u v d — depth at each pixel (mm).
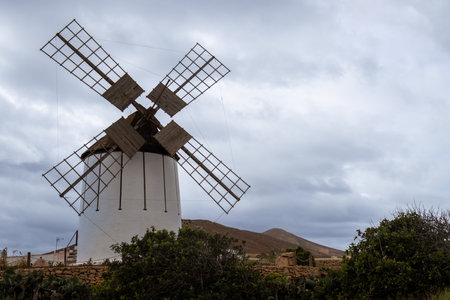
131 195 22328
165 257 15453
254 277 15773
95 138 22125
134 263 15234
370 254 16141
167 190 23375
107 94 21891
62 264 20750
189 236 16641
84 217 22625
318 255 62250
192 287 14953
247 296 15195
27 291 15289
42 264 21281
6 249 20016
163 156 23672
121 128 22234
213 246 16203
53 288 15844
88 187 22172
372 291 15648
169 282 14812
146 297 14516
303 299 16938
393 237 16812
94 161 22766
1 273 16500
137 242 16219
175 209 23625
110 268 16016
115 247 16609
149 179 22875
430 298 15688
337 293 16703
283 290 16953
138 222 22109
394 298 15672
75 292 15633
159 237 16516
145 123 23141
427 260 16297
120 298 14562
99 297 14789
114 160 22641
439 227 17109
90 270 17781
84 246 22219
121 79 22281
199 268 15242
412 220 17578
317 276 19031
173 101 22781
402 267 15742
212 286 15203
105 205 22172
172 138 22641
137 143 22469
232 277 15555
